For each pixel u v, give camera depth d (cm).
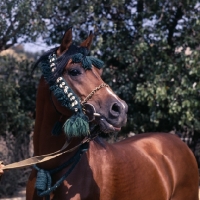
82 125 257
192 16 726
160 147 364
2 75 733
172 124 738
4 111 677
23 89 751
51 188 268
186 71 700
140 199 315
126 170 304
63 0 706
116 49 712
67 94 264
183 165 373
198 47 735
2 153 732
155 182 333
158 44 711
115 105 255
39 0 661
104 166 290
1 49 688
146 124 730
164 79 685
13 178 707
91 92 261
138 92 684
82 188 274
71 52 269
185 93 671
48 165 277
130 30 744
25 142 762
